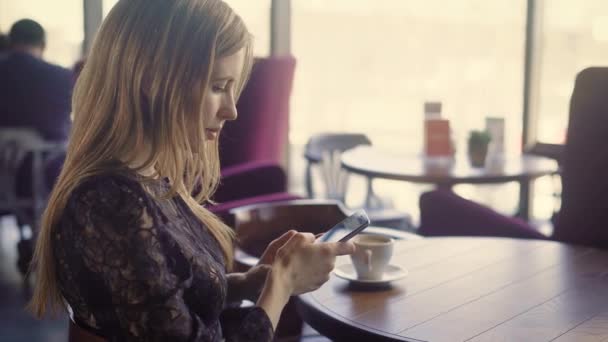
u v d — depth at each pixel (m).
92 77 1.05
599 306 1.37
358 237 1.52
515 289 1.46
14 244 4.48
